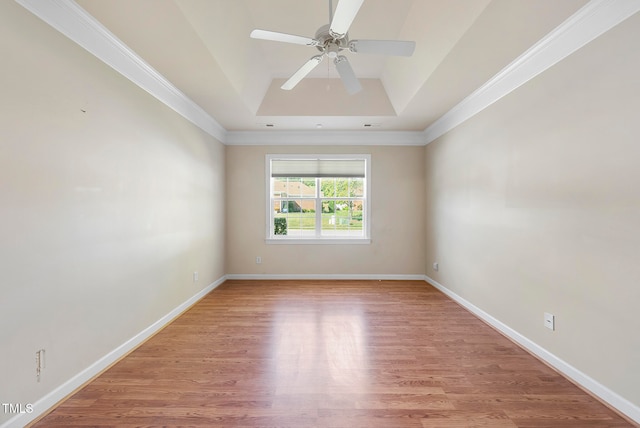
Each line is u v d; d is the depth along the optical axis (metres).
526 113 2.64
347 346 2.71
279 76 3.98
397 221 5.25
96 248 2.23
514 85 2.78
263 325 3.21
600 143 1.95
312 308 3.74
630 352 1.77
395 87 3.82
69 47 1.98
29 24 1.72
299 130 5.12
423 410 1.85
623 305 1.81
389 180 5.24
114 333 2.43
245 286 4.79
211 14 2.29
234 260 5.26
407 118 4.44
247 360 2.46
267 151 5.25
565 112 2.22
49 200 1.85
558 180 2.29
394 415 1.80
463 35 2.30
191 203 3.85
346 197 5.36
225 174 5.21
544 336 2.44
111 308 2.39
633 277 1.76
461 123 3.83
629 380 1.78
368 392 2.03
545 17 2.06
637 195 1.73
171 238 3.35
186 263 3.72
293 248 5.27
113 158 2.41
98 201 2.25
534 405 1.90
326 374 2.25
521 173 2.71
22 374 1.68
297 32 3.01
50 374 1.85
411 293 4.40
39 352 1.78
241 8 2.56
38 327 1.78
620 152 1.82
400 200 5.25
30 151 1.73
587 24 2.01
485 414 1.81
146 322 2.87
